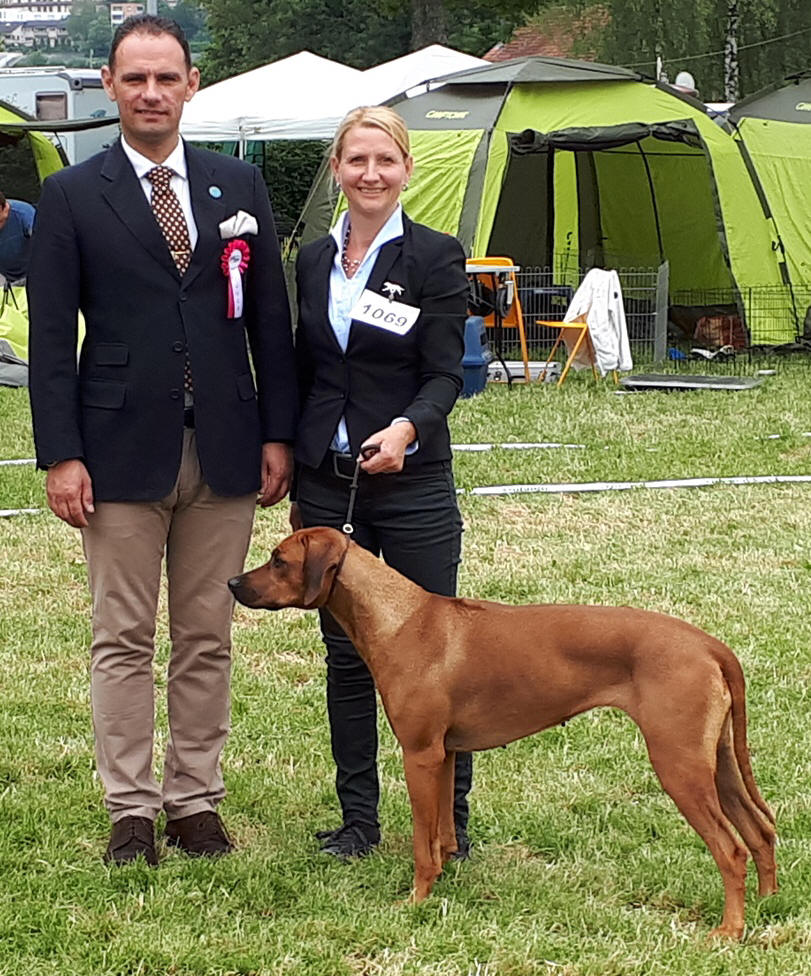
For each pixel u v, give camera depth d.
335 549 3.92
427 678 3.85
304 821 4.59
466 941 3.69
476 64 21.09
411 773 3.89
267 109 19.22
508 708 3.85
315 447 4.17
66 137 25.44
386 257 4.09
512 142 14.52
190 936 3.71
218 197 4.16
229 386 4.20
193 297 4.14
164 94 4.00
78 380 4.14
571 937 3.74
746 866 3.89
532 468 9.88
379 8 36.62
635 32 32.28
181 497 4.23
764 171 15.48
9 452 10.26
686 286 17.44
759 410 12.04
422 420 4.02
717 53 32.62
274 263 4.30
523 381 13.80
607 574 7.42
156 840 4.39
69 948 3.66
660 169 17.30
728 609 6.84
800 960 3.59
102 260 4.07
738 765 3.84
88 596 7.03
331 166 4.16
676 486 9.44
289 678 5.91
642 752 5.16
